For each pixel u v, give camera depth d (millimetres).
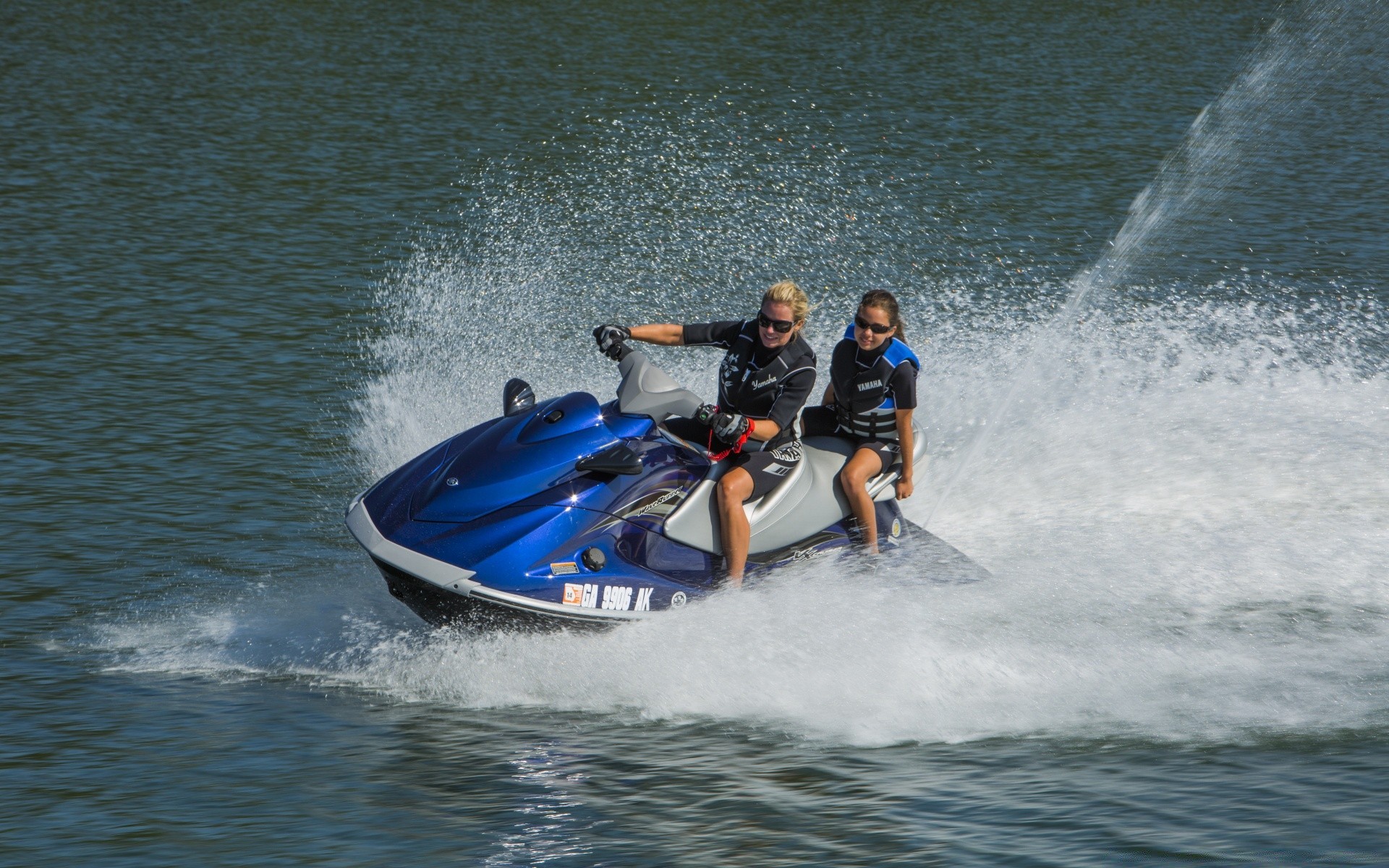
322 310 49062
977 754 20297
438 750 20312
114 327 46062
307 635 24516
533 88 101500
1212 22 140000
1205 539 29328
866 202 67688
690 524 23766
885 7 147875
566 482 23172
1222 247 59344
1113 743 20594
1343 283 53281
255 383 40750
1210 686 22578
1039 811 18578
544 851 17562
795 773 19719
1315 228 62594
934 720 21406
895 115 92062
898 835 18000
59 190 67438
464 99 96938
